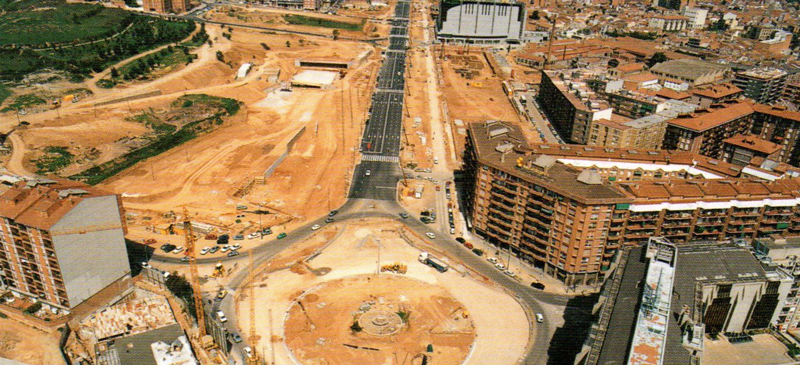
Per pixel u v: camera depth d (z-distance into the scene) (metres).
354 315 188.50
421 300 197.88
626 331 137.00
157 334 177.50
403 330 182.25
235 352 171.62
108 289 195.50
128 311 187.38
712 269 164.12
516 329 185.25
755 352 163.12
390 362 169.00
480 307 195.50
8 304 189.12
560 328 186.25
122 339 174.62
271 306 192.12
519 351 175.50
